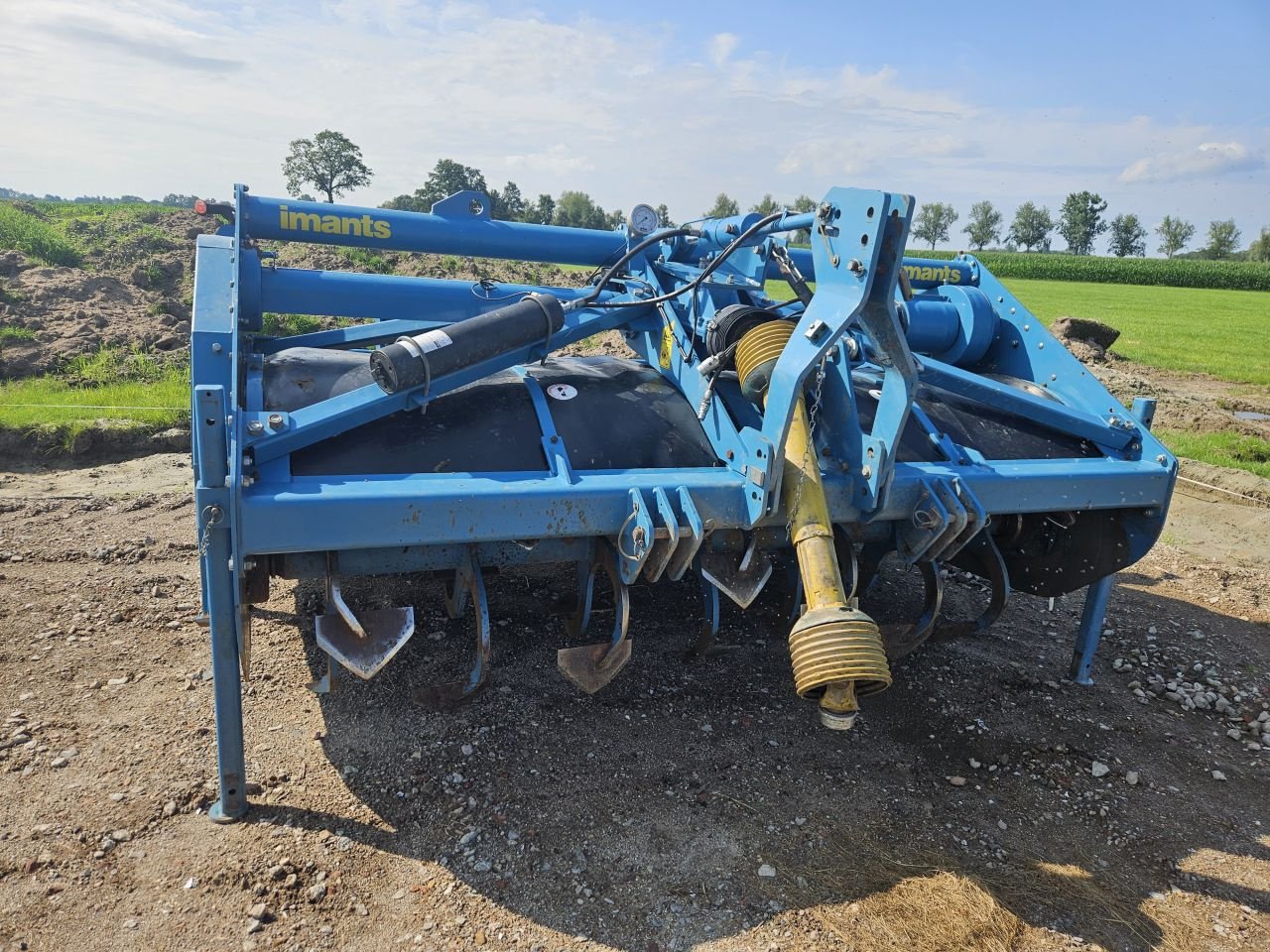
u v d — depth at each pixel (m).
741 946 2.46
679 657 4.06
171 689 3.62
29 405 8.04
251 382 3.18
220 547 2.48
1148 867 2.91
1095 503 3.46
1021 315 4.24
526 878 2.68
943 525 3.06
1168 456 3.56
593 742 3.38
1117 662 4.30
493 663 3.93
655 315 3.81
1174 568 5.73
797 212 3.05
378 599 4.53
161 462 7.26
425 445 3.01
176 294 14.23
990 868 2.85
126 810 2.86
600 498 2.82
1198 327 26.41
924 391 4.02
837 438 3.13
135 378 9.60
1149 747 3.61
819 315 2.73
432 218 3.94
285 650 4.01
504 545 3.13
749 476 2.94
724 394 3.40
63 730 3.30
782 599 3.65
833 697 2.55
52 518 5.68
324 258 18.42
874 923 2.58
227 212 3.70
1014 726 3.70
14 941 2.33
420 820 2.90
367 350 4.26
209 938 2.38
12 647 3.92
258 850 2.71
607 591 4.71
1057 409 3.74
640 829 2.92
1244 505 7.33
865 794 3.18
